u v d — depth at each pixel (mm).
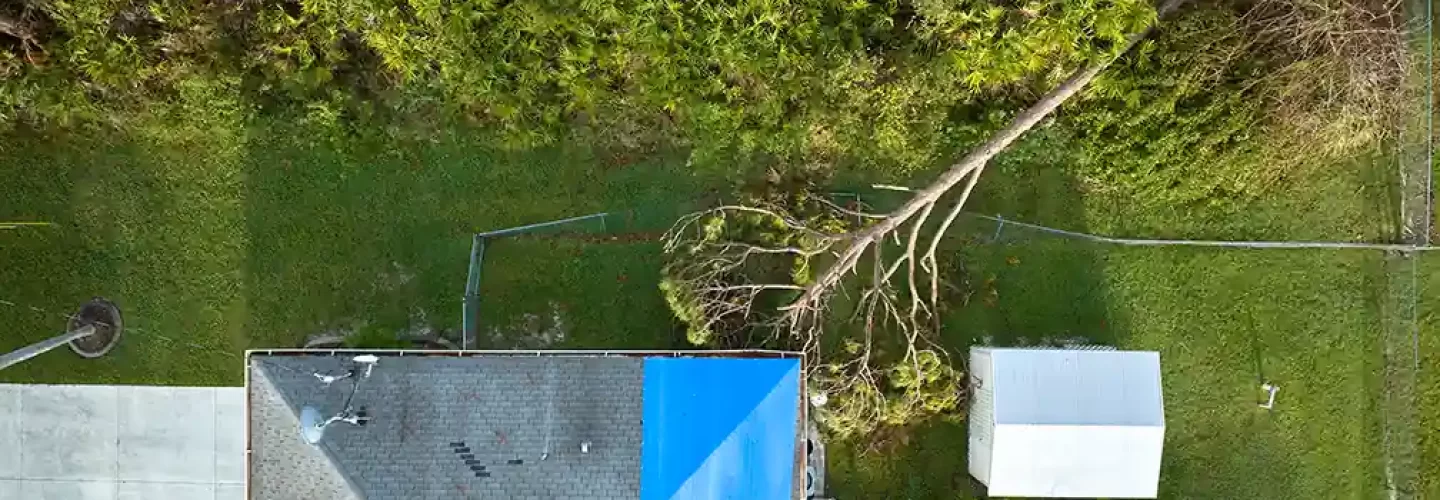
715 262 16344
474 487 14016
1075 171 16984
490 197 17266
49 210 17250
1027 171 17125
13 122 16781
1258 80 15727
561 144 17109
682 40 16062
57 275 17250
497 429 14211
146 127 16953
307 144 17094
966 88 16422
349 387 14180
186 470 17219
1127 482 15773
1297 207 17141
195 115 16906
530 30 15977
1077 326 17219
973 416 16641
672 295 16141
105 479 17234
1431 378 17141
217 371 17203
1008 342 17203
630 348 17109
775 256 17000
